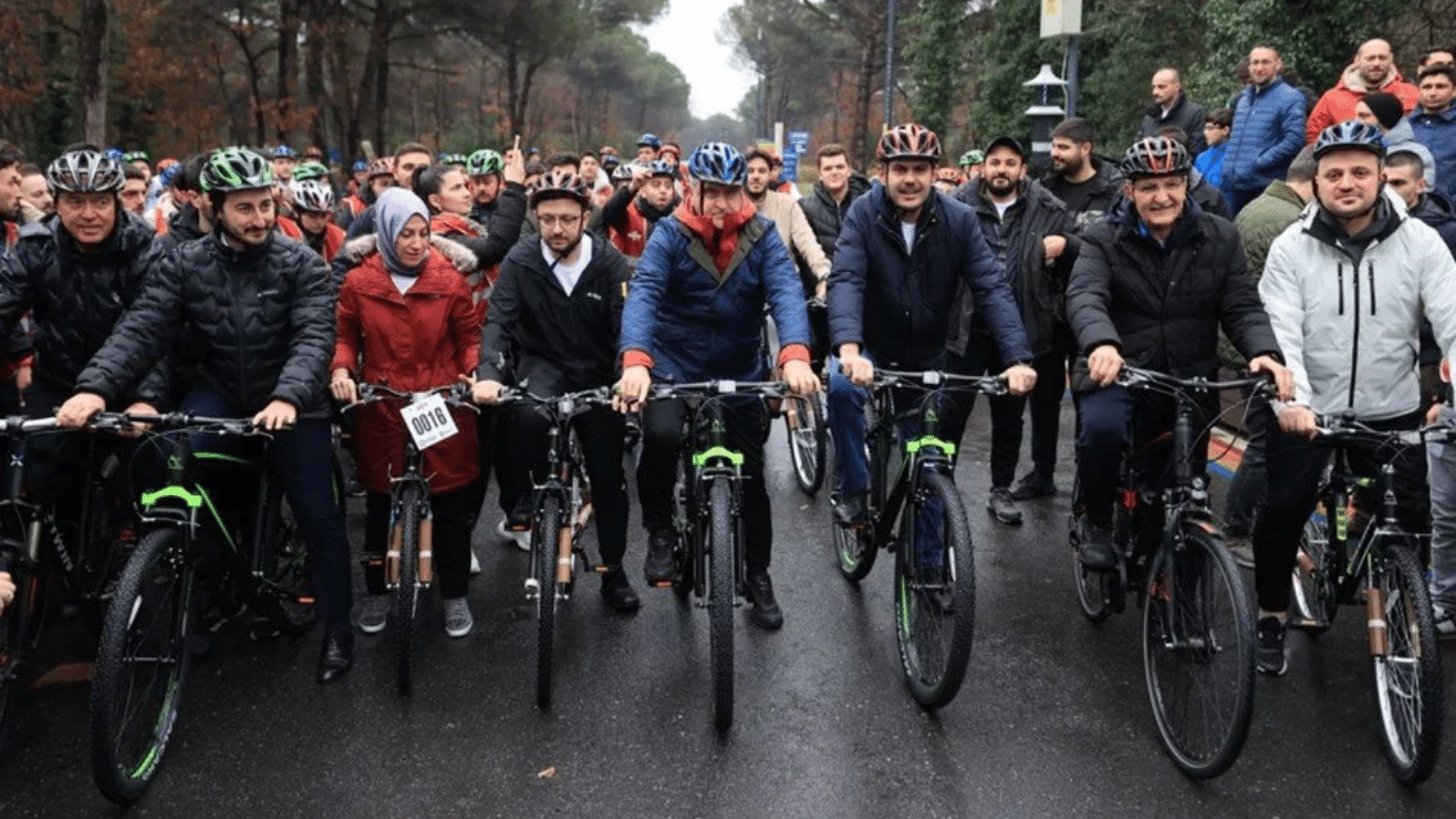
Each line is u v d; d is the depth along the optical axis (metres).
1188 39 17.70
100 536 4.16
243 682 4.17
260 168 3.85
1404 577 3.45
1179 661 3.69
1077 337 3.92
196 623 4.34
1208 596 3.53
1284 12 12.67
